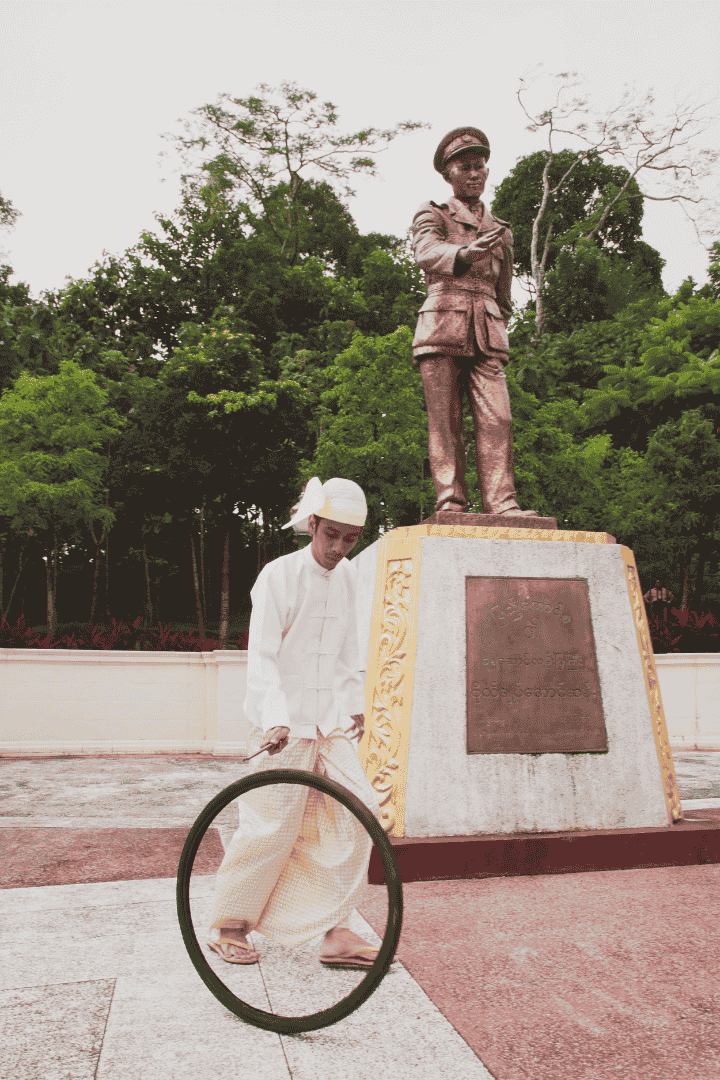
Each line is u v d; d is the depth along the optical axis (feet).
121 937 8.50
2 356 42.50
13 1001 6.89
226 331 45.21
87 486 38.37
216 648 31.99
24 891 10.26
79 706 27.76
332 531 7.73
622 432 51.26
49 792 18.83
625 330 61.57
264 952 8.05
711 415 45.27
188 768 23.80
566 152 81.92
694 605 49.62
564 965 7.79
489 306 15.14
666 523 43.45
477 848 11.21
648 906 9.73
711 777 21.57
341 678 8.23
